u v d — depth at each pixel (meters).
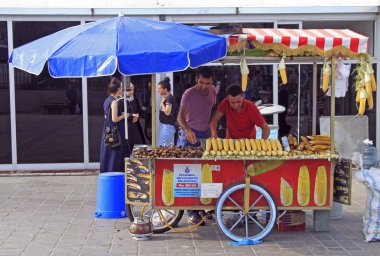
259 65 10.29
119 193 6.98
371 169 6.25
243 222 6.61
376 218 5.98
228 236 5.98
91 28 5.75
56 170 10.14
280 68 5.93
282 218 6.42
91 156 10.21
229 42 5.72
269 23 10.23
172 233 6.32
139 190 6.04
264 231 6.00
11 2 9.84
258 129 7.84
